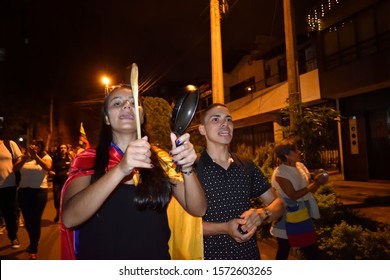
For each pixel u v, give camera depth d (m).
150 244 1.85
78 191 1.81
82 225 1.86
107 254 1.81
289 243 3.74
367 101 13.73
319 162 6.60
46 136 31.28
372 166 13.72
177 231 2.21
